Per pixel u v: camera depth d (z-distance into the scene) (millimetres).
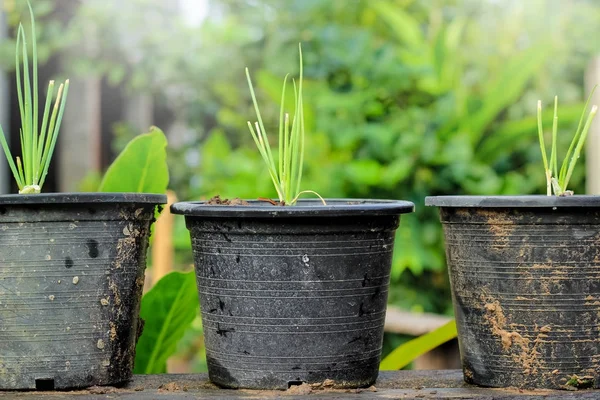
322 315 1613
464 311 1656
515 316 1622
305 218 1600
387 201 1733
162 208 1731
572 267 1607
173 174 4430
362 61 2949
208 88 4180
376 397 1591
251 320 1617
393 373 1748
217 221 1621
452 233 1663
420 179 2783
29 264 1606
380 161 2840
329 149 2881
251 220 1604
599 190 2768
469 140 2826
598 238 1608
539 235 1609
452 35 3139
